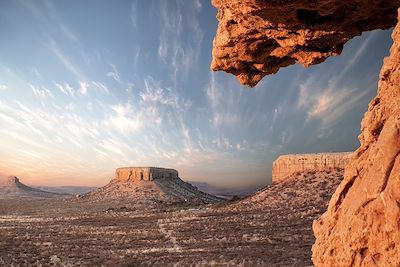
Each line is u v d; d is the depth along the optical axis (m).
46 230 64.94
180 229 59.06
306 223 55.69
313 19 11.66
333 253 7.62
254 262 35.41
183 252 42.69
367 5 11.12
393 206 5.96
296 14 11.23
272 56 13.90
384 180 6.49
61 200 161.12
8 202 154.62
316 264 8.45
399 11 7.99
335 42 12.93
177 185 174.38
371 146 7.89
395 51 7.91
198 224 62.59
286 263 34.28
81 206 128.25
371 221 6.55
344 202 8.09
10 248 47.78
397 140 6.59
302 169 96.06
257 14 11.09
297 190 82.69
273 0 10.34
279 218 61.41
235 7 11.21
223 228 56.91
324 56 13.34
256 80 14.99
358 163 8.13
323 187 81.62
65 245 50.00
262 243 45.12
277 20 11.40
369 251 6.58
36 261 40.31
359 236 6.76
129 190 157.62
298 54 13.49
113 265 37.22
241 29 12.34
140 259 39.75
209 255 40.09
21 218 88.94
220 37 13.16
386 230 6.10
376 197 6.54
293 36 12.40
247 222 60.44
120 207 115.44
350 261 6.97
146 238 53.53
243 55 13.49
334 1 10.37
